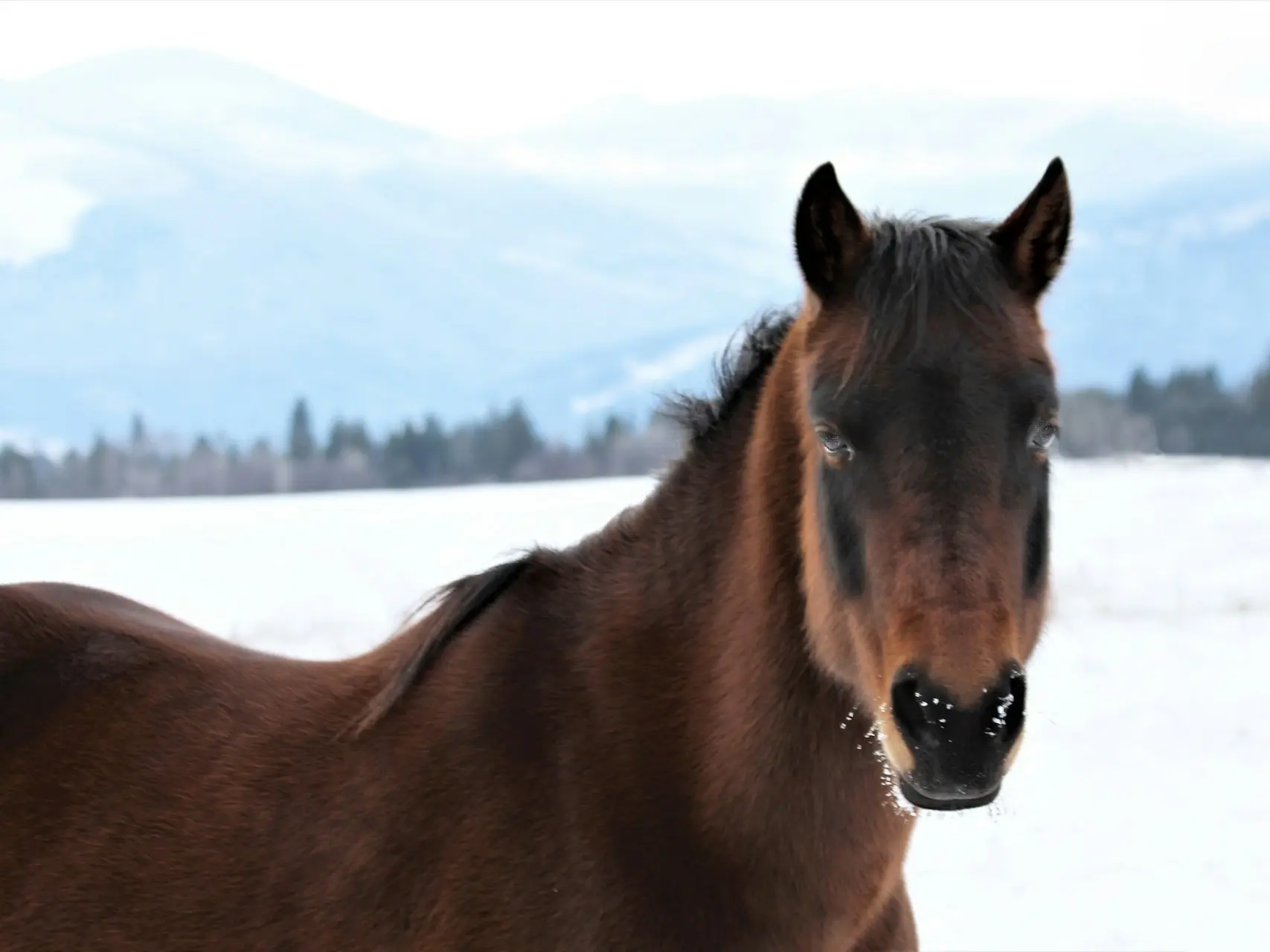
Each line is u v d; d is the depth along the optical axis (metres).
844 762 3.94
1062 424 3.86
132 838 4.55
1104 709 12.16
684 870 3.95
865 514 3.59
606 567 4.58
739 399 4.55
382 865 4.18
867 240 3.89
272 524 34.75
